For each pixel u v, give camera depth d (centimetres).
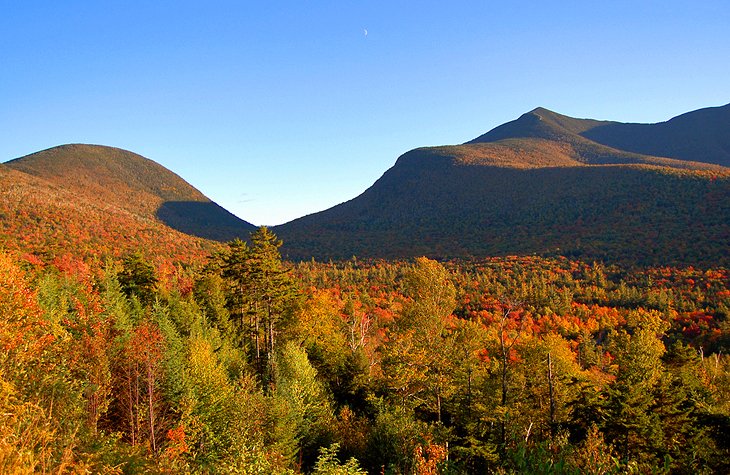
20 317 1298
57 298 3098
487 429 2695
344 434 2711
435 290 3619
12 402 841
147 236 15538
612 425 2503
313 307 4288
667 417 2605
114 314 2578
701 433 2420
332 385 3953
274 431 2181
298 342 4075
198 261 12719
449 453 2345
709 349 7581
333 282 14200
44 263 6022
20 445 692
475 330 3397
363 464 2358
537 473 841
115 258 10381
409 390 3048
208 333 3406
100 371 1659
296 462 2327
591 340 7681
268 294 3678
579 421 2886
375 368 4284
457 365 3177
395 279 14888
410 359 3089
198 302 4366
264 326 4197
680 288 11681
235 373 3141
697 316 9200
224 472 1372
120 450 950
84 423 1112
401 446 2180
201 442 1889
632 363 3447
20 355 1070
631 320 8712
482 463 2433
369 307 9950
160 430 1994
